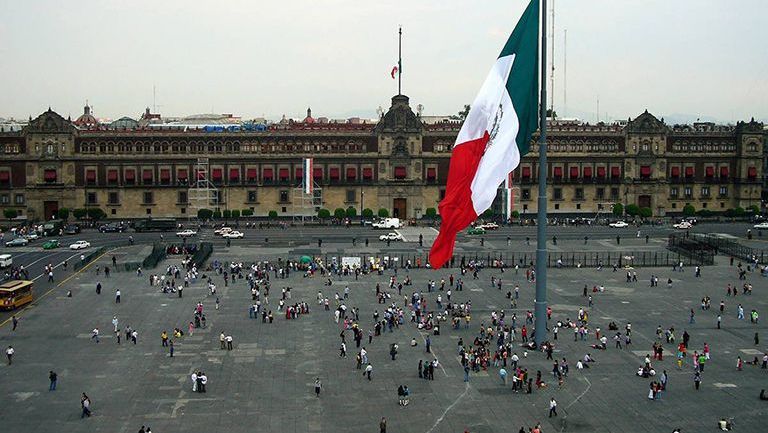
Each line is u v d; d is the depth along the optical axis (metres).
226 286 116.69
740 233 176.38
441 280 122.06
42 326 92.94
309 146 199.62
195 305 104.19
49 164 192.62
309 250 148.25
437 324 90.88
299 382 74.06
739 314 99.12
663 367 78.81
